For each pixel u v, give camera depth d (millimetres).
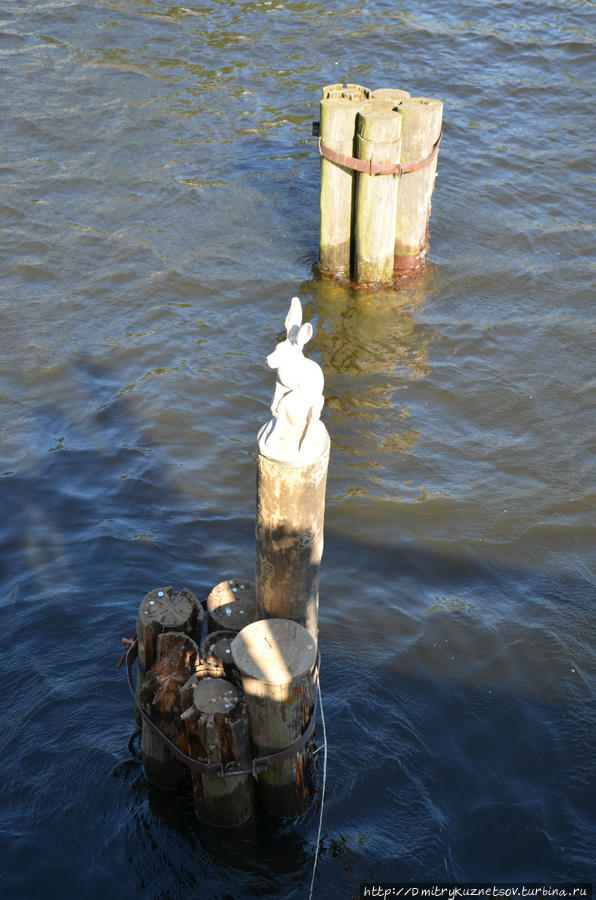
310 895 5395
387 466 8969
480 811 5824
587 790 5961
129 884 5418
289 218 13430
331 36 19281
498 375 10336
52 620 7062
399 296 11695
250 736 5367
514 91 17000
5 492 8469
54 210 13414
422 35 19172
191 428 9461
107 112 16219
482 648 6992
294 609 5410
